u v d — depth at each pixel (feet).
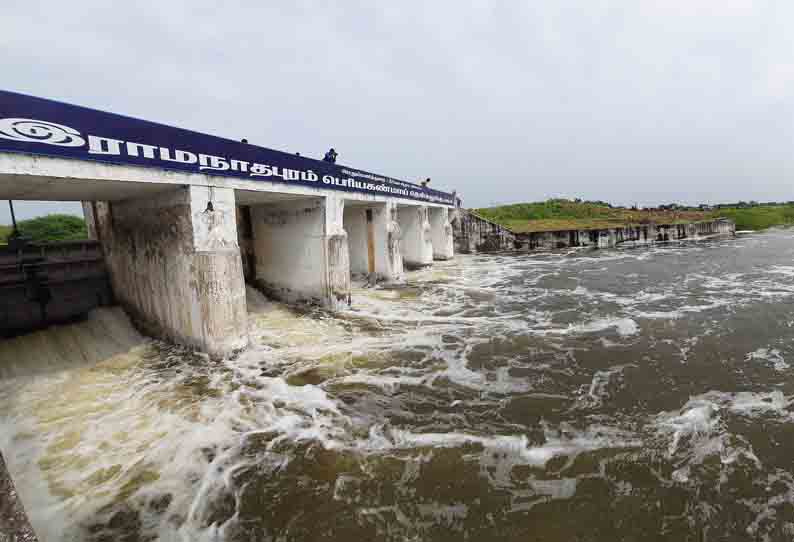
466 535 10.75
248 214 40.06
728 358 23.41
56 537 10.89
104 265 33.58
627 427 16.14
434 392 19.44
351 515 11.53
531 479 12.98
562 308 36.88
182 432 16.06
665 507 11.70
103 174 17.58
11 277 28.19
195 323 23.57
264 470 13.57
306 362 23.31
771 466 13.52
